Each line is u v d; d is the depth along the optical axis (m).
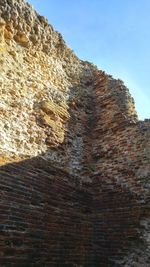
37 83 8.23
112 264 6.86
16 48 7.91
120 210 7.45
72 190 7.61
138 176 7.60
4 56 7.38
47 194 6.86
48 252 6.18
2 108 6.80
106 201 7.80
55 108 8.38
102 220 7.55
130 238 6.94
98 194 8.03
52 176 7.26
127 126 8.57
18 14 8.04
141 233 6.86
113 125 8.92
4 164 6.19
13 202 5.98
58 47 9.57
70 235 6.86
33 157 7.00
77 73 10.18
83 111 9.45
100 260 7.00
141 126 8.27
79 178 8.02
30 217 6.18
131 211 7.25
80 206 7.56
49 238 6.35
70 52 10.17
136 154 7.95
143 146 7.92
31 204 6.34
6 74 7.27
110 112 9.27
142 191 7.33
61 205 7.07
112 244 7.11
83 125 9.15
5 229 5.56
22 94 7.54
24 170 6.60
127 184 7.68
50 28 9.23
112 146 8.59
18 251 5.61
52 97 8.52
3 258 5.32
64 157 7.94
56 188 7.17
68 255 6.55
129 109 9.02
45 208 6.61
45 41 8.93
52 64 9.12
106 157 8.55
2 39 7.51
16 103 7.23
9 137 6.67
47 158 7.40
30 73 8.10
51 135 7.85
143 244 6.71
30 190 6.48
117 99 9.38
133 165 7.84
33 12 8.63
